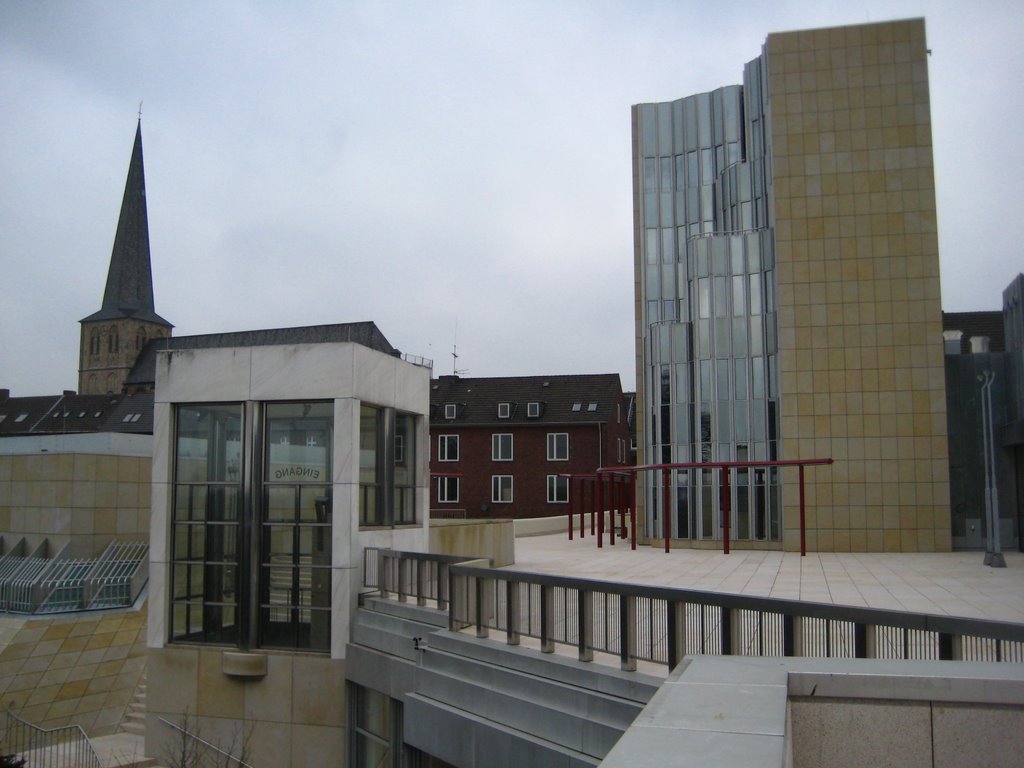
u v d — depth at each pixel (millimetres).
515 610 10891
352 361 15773
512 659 10539
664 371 33406
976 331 49156
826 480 29297
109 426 71250
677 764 2980
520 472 61156
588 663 9555
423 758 12859
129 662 21500
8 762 16000
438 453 62750
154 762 16156
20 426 75625
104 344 106688
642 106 44875
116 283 108062
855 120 30422
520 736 9820
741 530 31016
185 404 16781
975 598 15859
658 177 44250
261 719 15594
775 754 3068
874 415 29219
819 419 29547
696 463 28094
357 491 15875
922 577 19938
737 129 42188
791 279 30297
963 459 29719
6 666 19250
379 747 14258
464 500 61844
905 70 30297
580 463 60250
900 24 30406
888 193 29969
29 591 20594
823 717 4305
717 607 8094
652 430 34094
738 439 31422
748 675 4297
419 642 12672
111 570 22469
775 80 31094
